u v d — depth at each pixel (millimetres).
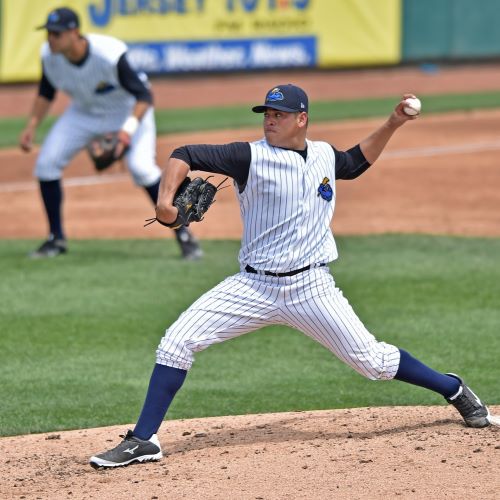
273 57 94000
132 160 38406
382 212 48500
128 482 17938
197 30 91250
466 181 55406
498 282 35156
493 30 99062
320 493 16781
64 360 27844
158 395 19016
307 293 18922
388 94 88000
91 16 86812
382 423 21203
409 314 31312
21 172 60875
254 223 18734
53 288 35250
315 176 18750
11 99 85562
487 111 79875
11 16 85688
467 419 20234
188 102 84750
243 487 17266
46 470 19141
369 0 95312
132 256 40344
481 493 16500
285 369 27109
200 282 35844
